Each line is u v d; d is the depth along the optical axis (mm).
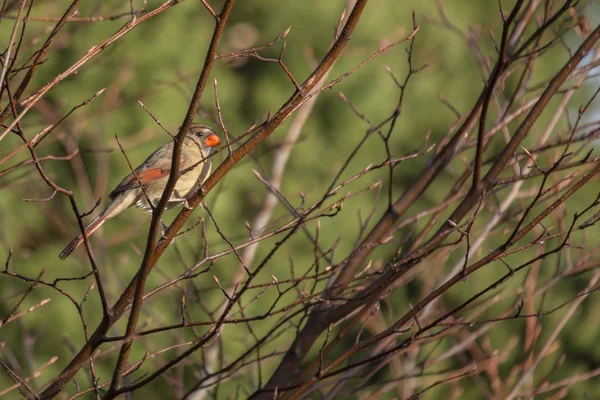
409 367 9695
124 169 19688
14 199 19203
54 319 19062
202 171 10070
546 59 22562
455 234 12484
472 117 8445
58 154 19531
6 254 18969
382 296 7086
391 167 8211
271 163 20562
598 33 7621
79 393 6391
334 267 6844
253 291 17812
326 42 22562
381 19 22047
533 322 9562
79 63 6414
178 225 6430
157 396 18547
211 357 10523
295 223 6719
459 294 18703
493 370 9898
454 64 23062
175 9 20922
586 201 20453
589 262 9680
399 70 22406
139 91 19969
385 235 8320
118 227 18109
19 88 6461
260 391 6961
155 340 17531
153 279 17766
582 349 19547
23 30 6145
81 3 17094
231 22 22375
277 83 22344
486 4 23766
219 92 21438
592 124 8445
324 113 22094
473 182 7523
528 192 9062
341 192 21375
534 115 7742
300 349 7883
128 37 20203
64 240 19359
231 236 19219
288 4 22453
